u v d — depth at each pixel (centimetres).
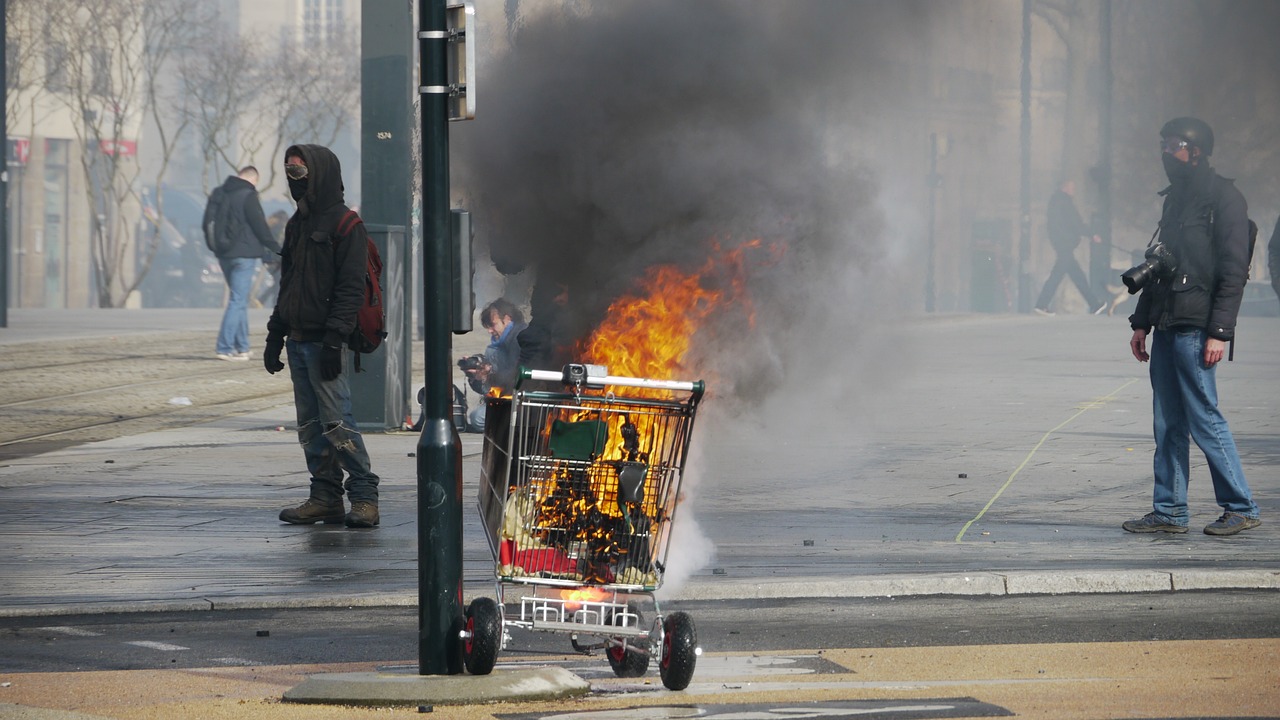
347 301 2259
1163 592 1881
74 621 1731
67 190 13938
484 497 1445
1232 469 2227
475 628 1367
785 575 1922
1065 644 1570
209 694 1384
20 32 12788
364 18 3425
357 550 2145
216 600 1803
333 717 1280
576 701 1340
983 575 1892
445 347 1394
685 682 1366
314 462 2359
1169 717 1248
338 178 2283
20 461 3075
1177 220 2217
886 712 1271
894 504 2550
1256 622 1686
